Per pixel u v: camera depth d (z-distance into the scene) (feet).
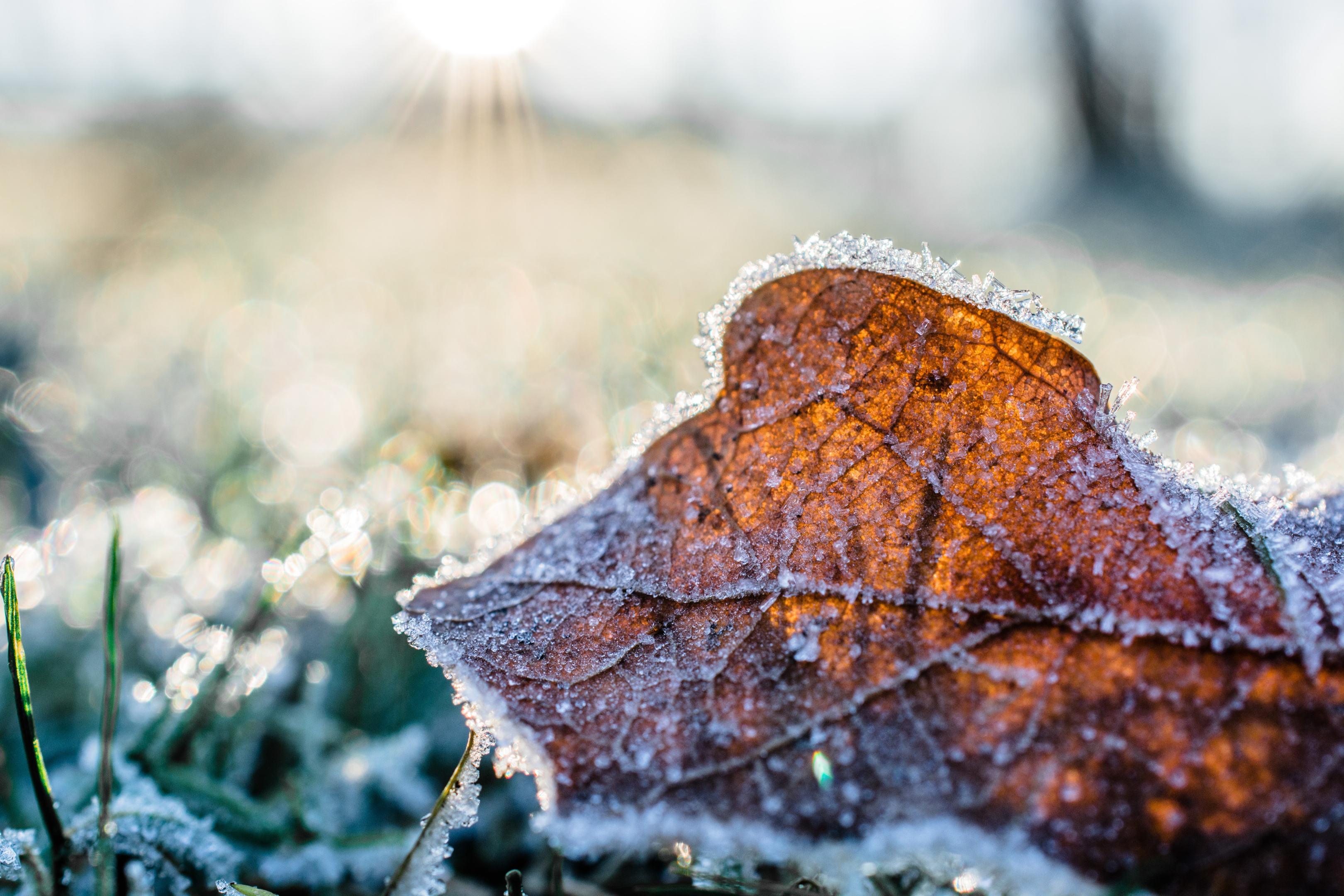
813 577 0.52
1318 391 1.55
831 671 0.50
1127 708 0.49
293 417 1.29
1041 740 0.49
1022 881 0.47
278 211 3.40
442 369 1.46
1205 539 0.51
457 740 0.66
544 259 2.64
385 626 0.71
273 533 0.83
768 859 0.49
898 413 0.53
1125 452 0.52
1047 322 0.53
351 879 0.58
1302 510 0.53
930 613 0.51
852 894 0.52
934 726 0.49
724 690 0.50
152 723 0.60
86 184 3.19
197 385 1.48
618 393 1.12
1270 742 0.48
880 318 0.53
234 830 0.58
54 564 0.81
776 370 0.53
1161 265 3.05
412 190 3.67
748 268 0.54
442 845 0.51
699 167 4.33
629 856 0.58
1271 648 0.49
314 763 0.64
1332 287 2.45
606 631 0.51
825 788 0.49
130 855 0.55
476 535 0.79
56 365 1.58
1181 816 0.48
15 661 0.53
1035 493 0.52
